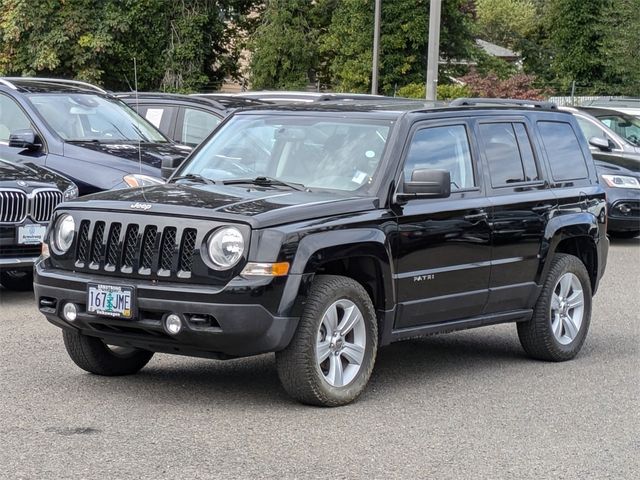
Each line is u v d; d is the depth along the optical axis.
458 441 6.76
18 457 6.12
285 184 7.84
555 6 51.31
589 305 9.52
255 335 6.86
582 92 49.91
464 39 46.84
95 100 13.66
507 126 8.95
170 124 14.82
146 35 43.31
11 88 13.12
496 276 8.53
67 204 7.55
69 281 7.31
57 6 41.84
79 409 7.19
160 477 5.84
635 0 43.75
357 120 8.13
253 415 7.14
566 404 7.81
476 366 9.05
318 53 45.19
